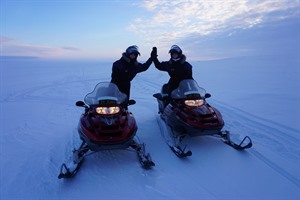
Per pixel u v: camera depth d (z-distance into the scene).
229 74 13.97
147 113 6.10
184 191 2.76
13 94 9.95
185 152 3.60
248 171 3.19
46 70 25.05
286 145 3.94
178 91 4.36
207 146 3.99
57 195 2.71
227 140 4.05
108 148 3.17
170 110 4.30
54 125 5.38
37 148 4.05
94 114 3.33
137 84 12.02
